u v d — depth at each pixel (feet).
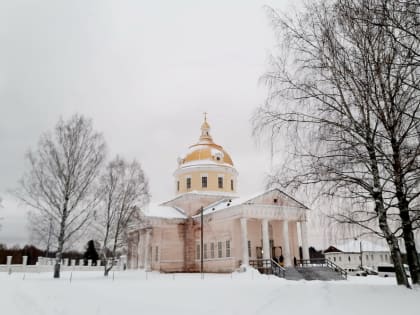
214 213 148.36
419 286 37.99
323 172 40.68
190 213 165.48
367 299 35.55
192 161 180.55
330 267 116.88
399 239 45.06
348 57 41.37
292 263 141.38
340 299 36.96
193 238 162.09
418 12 33.14
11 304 45.27
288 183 42.50
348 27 40.93
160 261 157.07
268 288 49.24
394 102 39.04
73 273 141.38
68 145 103.65
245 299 42.55
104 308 42.60
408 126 38.40
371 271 139.95
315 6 44.04
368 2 38.65
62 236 101.60
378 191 39.27
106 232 116.47
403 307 31.55
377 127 40.37
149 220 157.89
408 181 37.78
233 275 114.93
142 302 45.09
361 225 40.42
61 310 41.91
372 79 39.55
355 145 40.09
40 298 50.93
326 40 42.16
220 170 175.73
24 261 154.92
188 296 47.67
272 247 146.10
